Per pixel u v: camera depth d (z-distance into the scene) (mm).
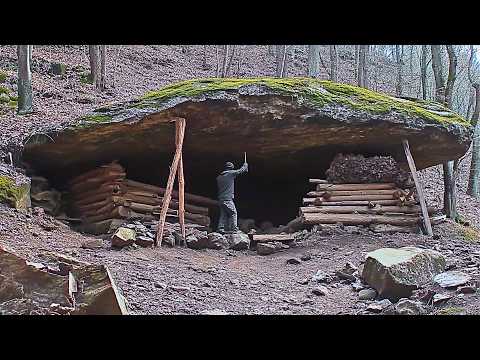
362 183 11945
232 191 12031
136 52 30469
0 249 5238
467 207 19781
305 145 12289
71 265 5492
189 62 31812
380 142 12180
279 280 8211
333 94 11852
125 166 12914
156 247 9789
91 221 11570
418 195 11602
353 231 11219
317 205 11742
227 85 11234
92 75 22156
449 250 9570
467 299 6031
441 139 12062
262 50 37062
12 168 11031
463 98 37406
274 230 12312
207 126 11359
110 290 5141
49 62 23078
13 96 17812
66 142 11258
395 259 6852
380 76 39094
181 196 10578
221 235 10727
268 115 11250
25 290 5102
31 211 10406
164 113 10938
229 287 7512
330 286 7664
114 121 10961
